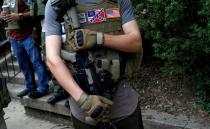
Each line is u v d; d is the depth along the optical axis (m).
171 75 4.53
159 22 3.94
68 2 1.93
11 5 4.72
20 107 5.48
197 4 3.78
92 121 2.02
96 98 1.84
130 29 2.04
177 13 3.71
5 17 4.71
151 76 4.69
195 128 3.69
